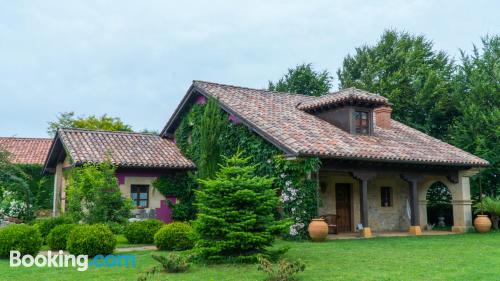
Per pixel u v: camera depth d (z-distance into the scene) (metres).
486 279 8.59
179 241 13.09
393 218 21.58
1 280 8.99
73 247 11.84
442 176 20.86
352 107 19.23
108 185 15.54
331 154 15.43
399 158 16.97
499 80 25.42
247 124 17.41
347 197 20.45
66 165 21.48
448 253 12.26
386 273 9.24
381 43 35.59
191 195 20.12
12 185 21.78
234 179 11.09
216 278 8.95
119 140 21.16
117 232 15.31
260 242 10.78
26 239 11.77
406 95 31.38
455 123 27.45
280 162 16.06
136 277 9.16
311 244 14.43
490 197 22.14
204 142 17.97
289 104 21.84
